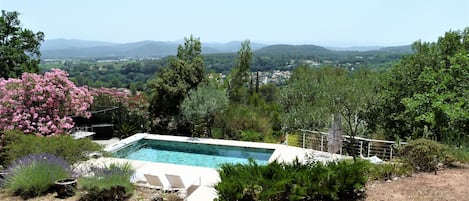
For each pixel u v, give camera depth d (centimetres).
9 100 1028
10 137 867
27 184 631
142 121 1748
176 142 1489
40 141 793
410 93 1334
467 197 518
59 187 627
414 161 686
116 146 1350
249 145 1398
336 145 1048
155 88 1675
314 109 1438
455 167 692
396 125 1352
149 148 1501
